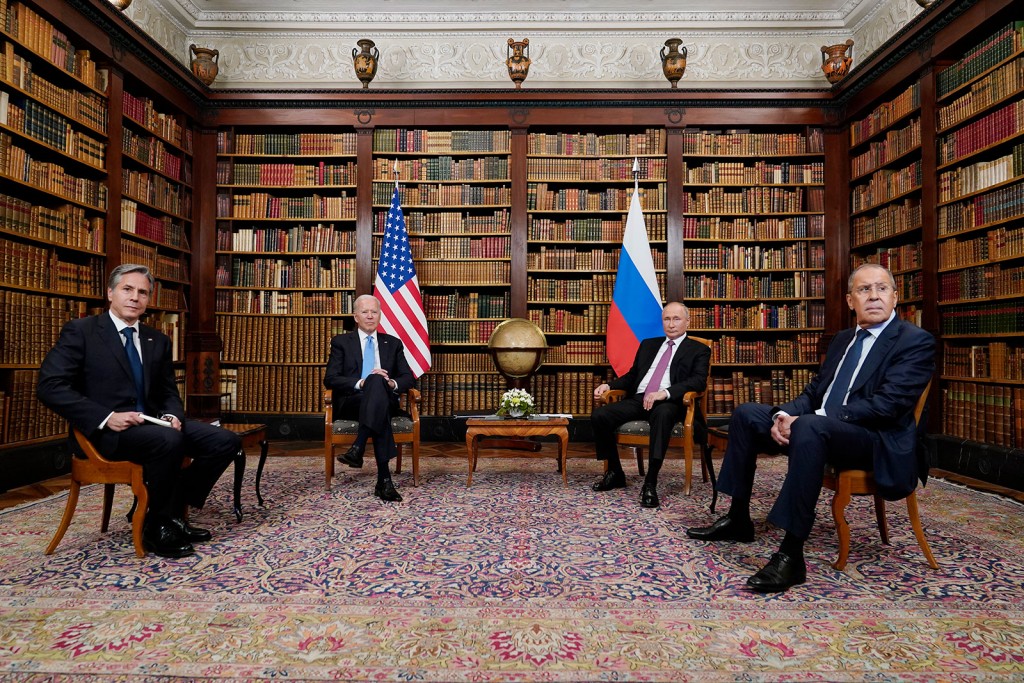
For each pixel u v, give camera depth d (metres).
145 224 5.95
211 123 6.79
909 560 2.75
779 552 2.49
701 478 4.67
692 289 6.74
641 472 4.78
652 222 6.74
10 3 4.31
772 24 6.78
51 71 4.75
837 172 6.71
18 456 4.17
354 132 7.02
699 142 6.77
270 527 3.26
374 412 3.92
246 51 6.95
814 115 6.71
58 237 4.73
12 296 4.20
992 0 4.55
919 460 2.66
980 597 2.33
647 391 4.44
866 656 1.88
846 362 2.85
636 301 6.25
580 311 7.02
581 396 6.66
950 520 3.44
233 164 6.88
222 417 6.73
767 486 4.39
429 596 2.35
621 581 2.50
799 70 6.90
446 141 6.82
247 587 2.42
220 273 6.82
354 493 4.07
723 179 6.77
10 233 4.25
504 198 6.82
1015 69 4.39
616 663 1.84
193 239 6.74
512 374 5.94
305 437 6.66
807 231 6.75
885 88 5.89
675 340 4.53
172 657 1.86
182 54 6.82
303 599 2.31
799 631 2.05
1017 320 4.35
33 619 2.11
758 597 2.34
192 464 3.07
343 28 6.86
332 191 7.05
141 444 2.75
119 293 2.96
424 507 3.70
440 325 6.80
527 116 6.75
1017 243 4.37
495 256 6.79
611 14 6.80
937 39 5.17
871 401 2.56
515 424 4.30
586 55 6.95
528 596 2.35
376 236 6.88
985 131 4.71
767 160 6.98
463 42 6.95
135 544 2.74
